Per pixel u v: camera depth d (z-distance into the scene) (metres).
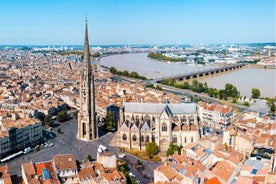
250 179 194.88
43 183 199.25
